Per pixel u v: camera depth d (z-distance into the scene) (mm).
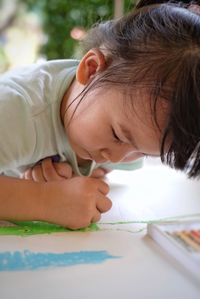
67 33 1231
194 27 452
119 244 393
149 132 440
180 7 506
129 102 442
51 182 478
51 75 596
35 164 599
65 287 302
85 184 478
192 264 337
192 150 431
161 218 484
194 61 424
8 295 285
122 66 460
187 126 416
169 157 448
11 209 437
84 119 501
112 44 495
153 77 431
